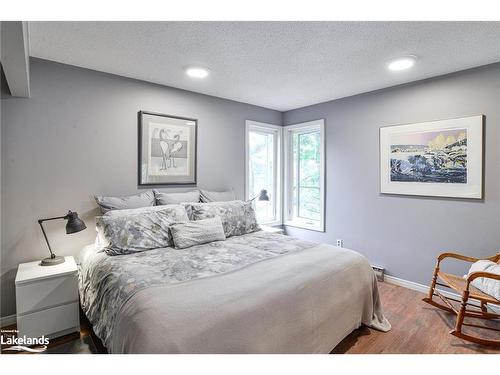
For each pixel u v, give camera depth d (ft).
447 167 9.00
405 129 9.95
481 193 8.34
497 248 8.11
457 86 8.73
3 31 4.47
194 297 4.64
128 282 5.27
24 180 7.54
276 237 9.11
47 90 7.83
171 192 10.36
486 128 8.22
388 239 10.57
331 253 7.24
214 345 4.05
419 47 7.15
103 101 8.78
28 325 6.38
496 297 6.47
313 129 13.62
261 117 13.51
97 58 7.78
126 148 9.25
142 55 7.61
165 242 7.86
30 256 7.66
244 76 9.27
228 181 12.21
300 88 10.57
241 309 4.53
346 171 11.84
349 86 10.32
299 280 5.63
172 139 10.29
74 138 8.29
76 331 7.04
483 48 7.19
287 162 14.55
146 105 9.69
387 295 9.38
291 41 6.84
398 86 10.11
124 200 8.70
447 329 7.27
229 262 6.43
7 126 7.29
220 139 11.88
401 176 10.11
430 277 9.51
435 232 9.36
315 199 13.67
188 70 8.69
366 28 6.24
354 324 6.65
